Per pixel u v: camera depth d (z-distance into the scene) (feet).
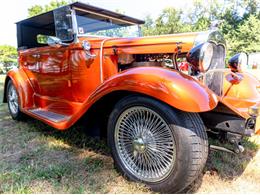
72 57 8.98
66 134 9.78
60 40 8.73
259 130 6.18
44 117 9.19
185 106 4.99
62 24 9.02
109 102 6.97
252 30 97.30
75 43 8.65
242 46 97.30
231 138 6.05
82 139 9.18
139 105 5.85
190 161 5.13
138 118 6.17
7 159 7.56
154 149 5.82
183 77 5.49
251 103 6.98
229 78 7.88
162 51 7.14
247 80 8.00
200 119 5.50
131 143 6.32
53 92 10.30
